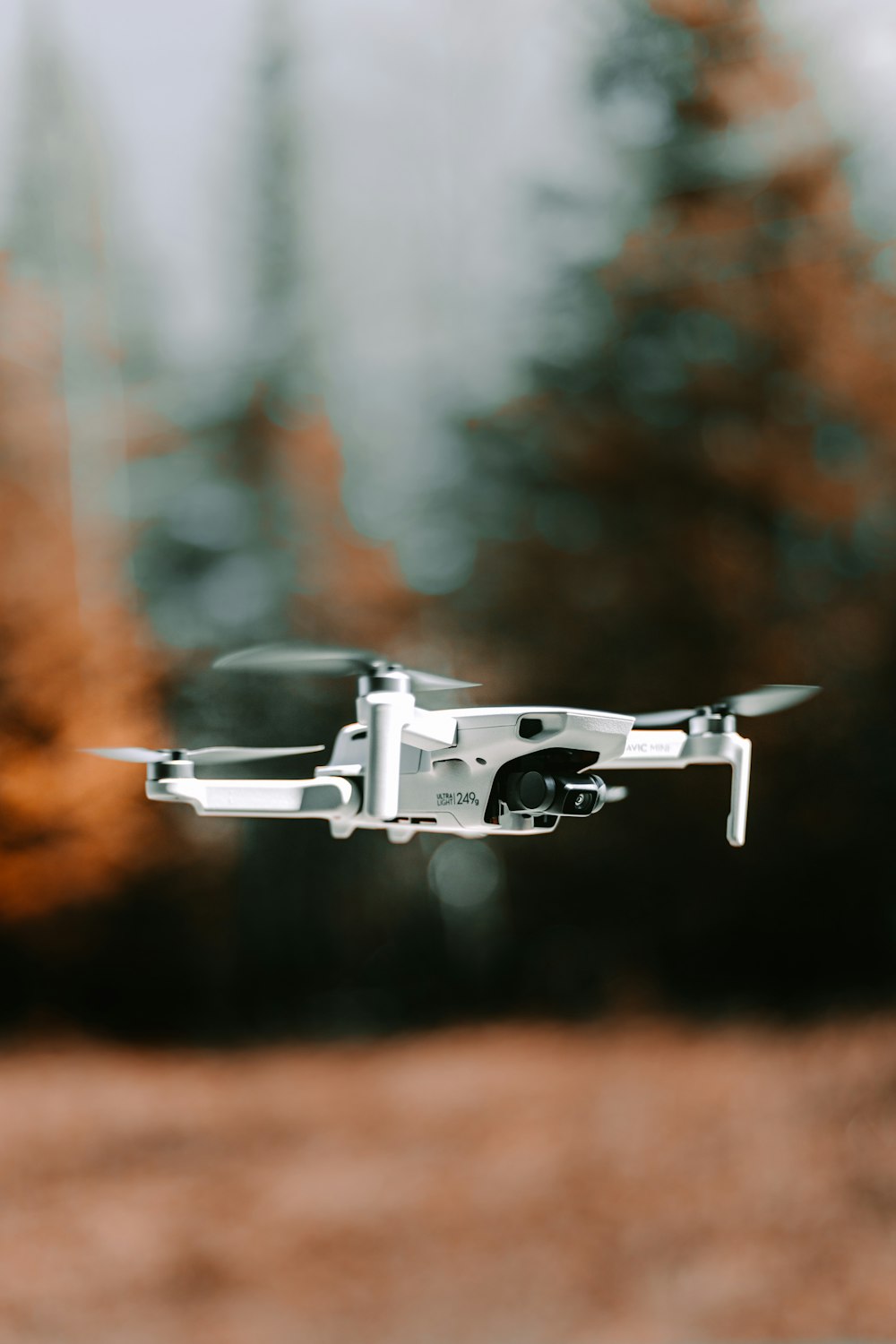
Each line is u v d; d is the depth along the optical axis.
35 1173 8.71
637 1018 12.91
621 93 16.95
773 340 14.66
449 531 17.73
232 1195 8.30
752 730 13.73
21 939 12.60
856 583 13.98
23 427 14.75
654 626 14.61
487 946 15.55
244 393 18.95
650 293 15.78
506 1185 8.26
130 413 17.48
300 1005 14.67
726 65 15.61
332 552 17.55
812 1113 8.88
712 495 14.70
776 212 15.15
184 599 17.38
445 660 16.17
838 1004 12.29
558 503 15.90
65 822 12.00
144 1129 9.87
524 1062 11.88
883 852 13.41
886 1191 7.46
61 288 17.05
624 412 15.58
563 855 15.13
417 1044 13.28
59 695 11.87
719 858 14.15
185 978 13.62
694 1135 8.78
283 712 14.77
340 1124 10.09
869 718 13.49
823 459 14.48
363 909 15.89
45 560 13.03
